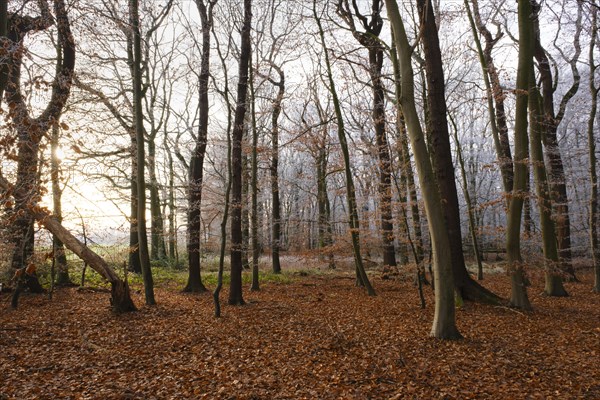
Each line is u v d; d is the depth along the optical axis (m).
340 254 15.80
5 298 11.52
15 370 6.07
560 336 8.13
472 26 13.41
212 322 9.40
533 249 16.25
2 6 6.41
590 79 14.11
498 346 7.38
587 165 19.81
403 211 11.22
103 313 10.02
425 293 13.76
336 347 7.34
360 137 17.61
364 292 14.27
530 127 12.76
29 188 7.53
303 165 29.55
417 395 5.33
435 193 7.74
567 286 15.63
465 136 31.38
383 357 6.75
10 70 6.50
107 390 5.43
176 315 10.12
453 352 7.02
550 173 16.59
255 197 14.91
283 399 5.23
